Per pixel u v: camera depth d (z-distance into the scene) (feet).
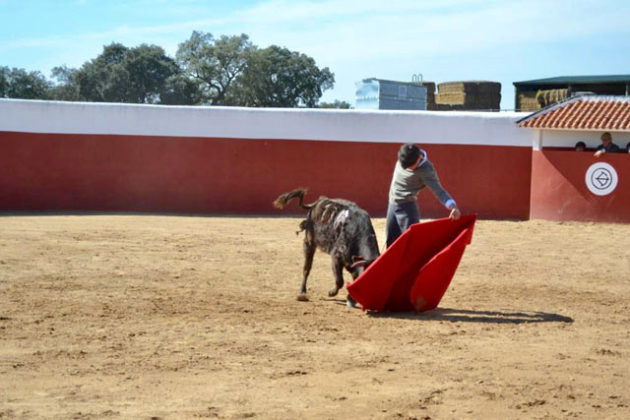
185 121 73.61
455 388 20.48
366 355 23.82
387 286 29.48
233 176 73.87
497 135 71.36
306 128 73.26
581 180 67.10
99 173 73.72
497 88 122.31
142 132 73.67
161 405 18.69
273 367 22.30
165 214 72.02
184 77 181.57
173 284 35.83
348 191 73.20
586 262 45.91
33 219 64.03
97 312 29.30
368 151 72.84
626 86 107.65
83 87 180.24
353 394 19.83
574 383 21.22
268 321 28.43
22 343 24.62
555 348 25.32
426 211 72.69
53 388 19.97
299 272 40.32
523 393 20.17
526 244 53.78
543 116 70.85
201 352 23.88
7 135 72.69
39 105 72.90
